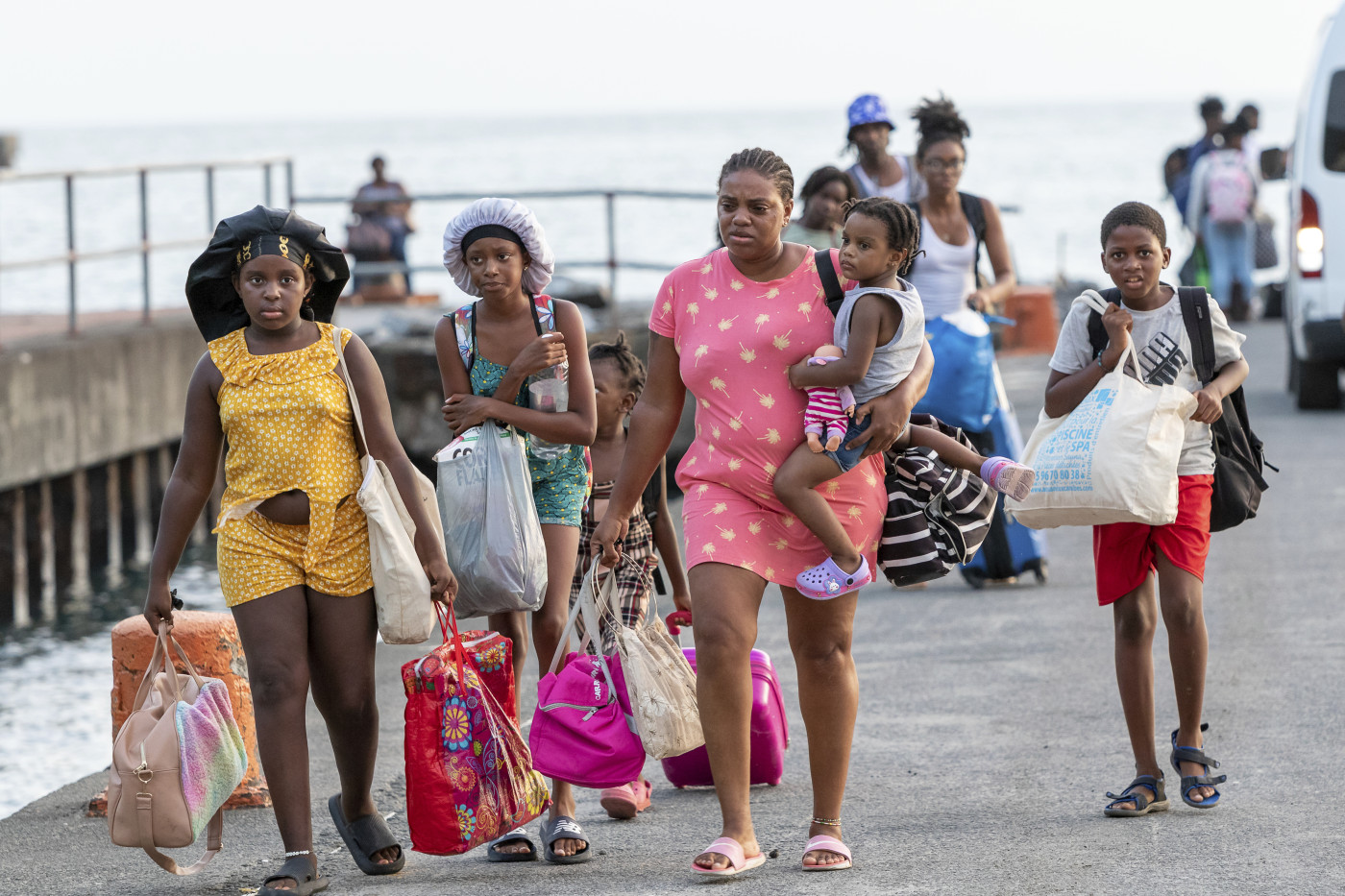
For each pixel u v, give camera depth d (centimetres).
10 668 2509
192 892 1130
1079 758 1366
